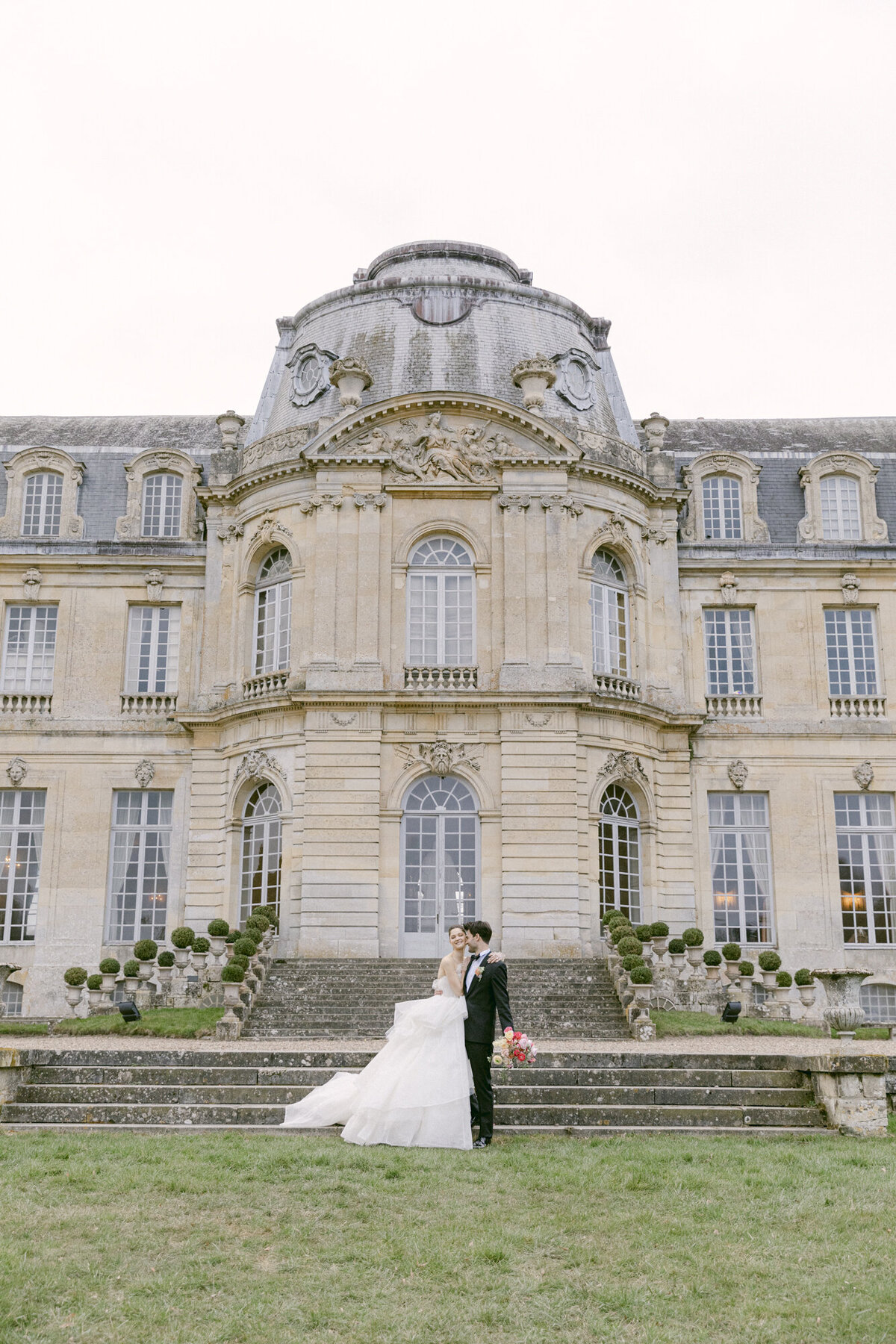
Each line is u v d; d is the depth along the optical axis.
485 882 29.25
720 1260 9.24
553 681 30.16
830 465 36.00
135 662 34.62
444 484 31.39
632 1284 8.81
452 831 29.94
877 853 33.66
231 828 31.53
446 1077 12.52
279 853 30.67
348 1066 15.90
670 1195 10.83
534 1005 24.69
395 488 31.36
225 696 32.50
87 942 32.69
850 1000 26.20
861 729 33.94
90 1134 13.23
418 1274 8.89
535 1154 12.23
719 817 33.75
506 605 30.69
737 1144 12.92
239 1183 10.91
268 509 32.53
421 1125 12.48
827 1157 12.28
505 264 36.06
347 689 29.84
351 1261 9.14
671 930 31.66
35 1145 12.48
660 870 31.86
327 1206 10.30
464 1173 11.33
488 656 30.66
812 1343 7.92
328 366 34.06
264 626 32.66
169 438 38.25
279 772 30.55
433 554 31.64
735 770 33.53
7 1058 14.48
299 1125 13.40
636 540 33.31
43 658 34.72
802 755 33.81
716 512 35.88
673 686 33.38
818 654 34.50
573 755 29.69
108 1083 15.02
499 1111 13.95
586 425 34.03
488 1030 12.85
